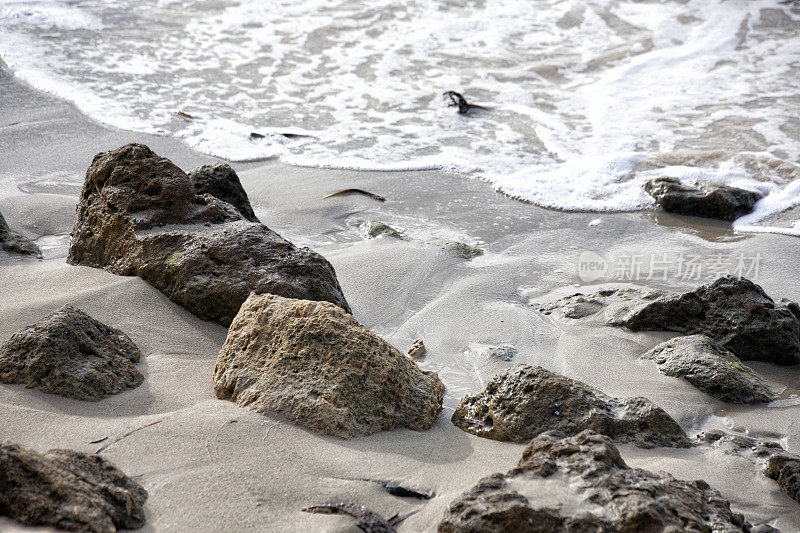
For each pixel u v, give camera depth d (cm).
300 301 480
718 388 527
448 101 1203
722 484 406
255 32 1468
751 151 1012
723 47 1377
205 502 341
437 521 339
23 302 557
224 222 636
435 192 930
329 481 370
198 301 569
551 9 1577
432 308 662
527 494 312
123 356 485
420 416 458
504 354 583
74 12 1518
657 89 1232
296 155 1020
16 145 997
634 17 1523
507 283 714
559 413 449
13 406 418
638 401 461
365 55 1376
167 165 641
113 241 622
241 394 447
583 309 656
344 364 447
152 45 1391
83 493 312
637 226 859
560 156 1029
